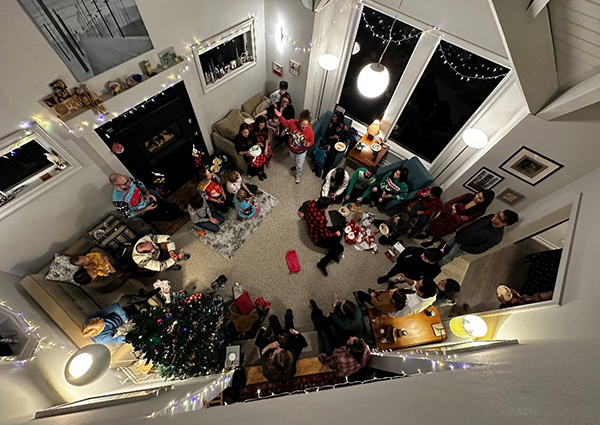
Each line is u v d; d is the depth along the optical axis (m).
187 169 5.07
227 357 3.19
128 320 3.15
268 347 2.99
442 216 4.17
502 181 3.88
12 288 2.98
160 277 4.17
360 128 5.33
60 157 3.22
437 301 3.61
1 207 2.94
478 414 0.82
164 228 4.56
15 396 1.84
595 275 2.10
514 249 4.66
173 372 2.63
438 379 1.48
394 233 4.47
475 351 2.33
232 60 4.62
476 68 3.61
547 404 0.83
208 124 4.91
